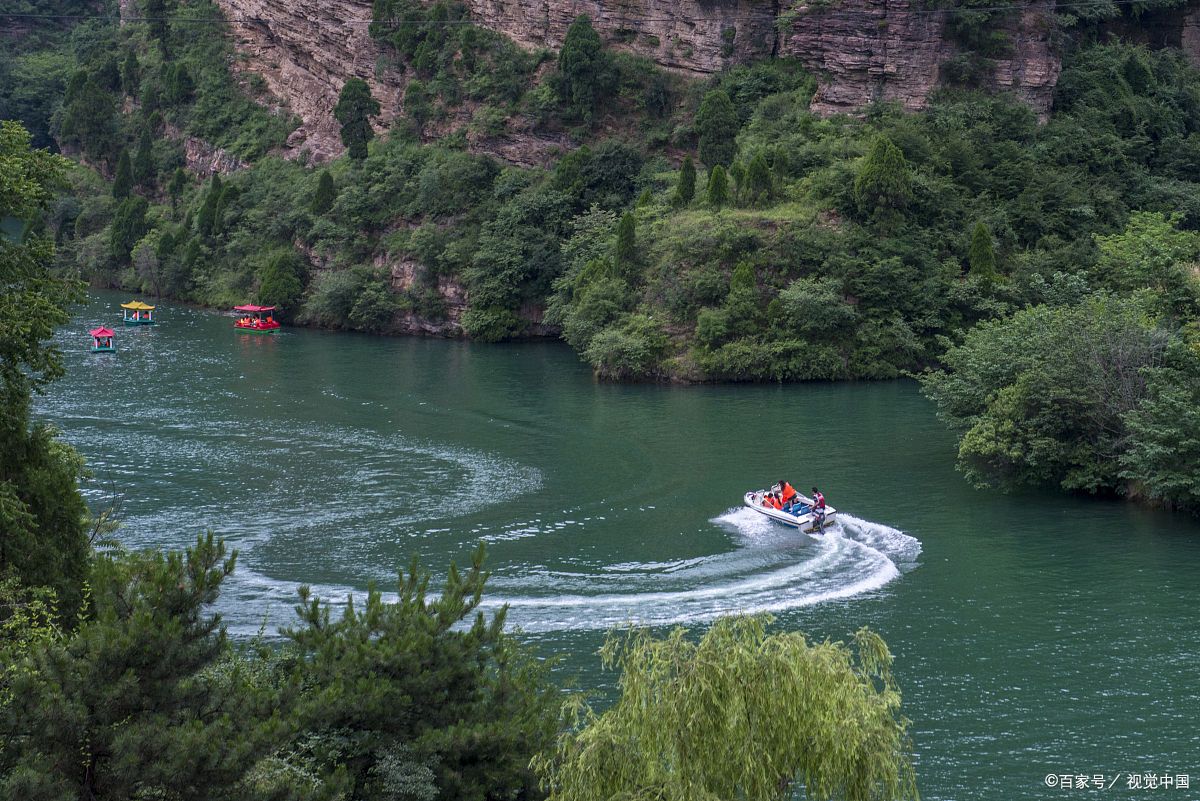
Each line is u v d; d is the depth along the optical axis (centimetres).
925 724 2947
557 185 10050
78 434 5931
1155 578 3950
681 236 8256
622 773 1841
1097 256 8556
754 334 7869
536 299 9625
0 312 2531
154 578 1839
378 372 7875
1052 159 9519
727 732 1797
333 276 10025
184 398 6862
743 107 10175
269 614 3578
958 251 8544
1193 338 5078
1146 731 2908
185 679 1788
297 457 5531
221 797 1670
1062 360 4944
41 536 2545
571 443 5850
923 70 9931
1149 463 4597
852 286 8081
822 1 10100
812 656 1861
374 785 1873
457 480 5153
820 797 1812
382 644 2028
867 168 8388
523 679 2125
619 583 3894
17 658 1755
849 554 4184
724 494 4931
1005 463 5022
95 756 1669
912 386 7556
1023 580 3931
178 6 14512
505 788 1995
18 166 2720
